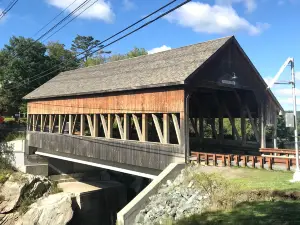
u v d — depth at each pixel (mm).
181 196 11164
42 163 27016
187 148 13758
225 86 15820
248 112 18781
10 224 21766
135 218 11336
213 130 21516
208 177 11211
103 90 18188
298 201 8867
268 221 7711
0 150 29094
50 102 24797
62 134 23000
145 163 15789
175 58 16859
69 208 21453
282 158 12828
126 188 27328
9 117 47156
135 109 16391
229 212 8859
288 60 10773
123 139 17266
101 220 24438
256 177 11297
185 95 13867
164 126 14828
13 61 40844
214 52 14750
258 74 17719
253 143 19562
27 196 23344
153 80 15312
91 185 26531
